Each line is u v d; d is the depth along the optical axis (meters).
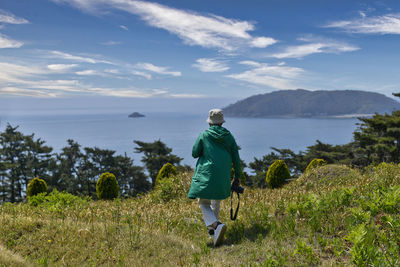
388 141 33.38
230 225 4.68
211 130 4.14
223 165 4.02
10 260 3.26
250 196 7.25
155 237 4.11
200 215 5.46
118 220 4.88
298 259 3.14
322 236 3.73
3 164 45.78
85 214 5.86
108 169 47.78
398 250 3.04
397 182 5.82
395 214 3.87
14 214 5.64
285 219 4.49
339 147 47.59
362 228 3.22
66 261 3.51
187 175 9.33
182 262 3.32
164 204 7.46
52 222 4.79
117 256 3.58
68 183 45.84
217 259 3.36
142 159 53.59
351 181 7.91
